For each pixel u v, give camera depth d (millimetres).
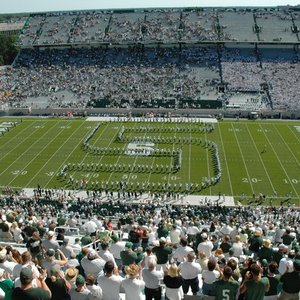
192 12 110438
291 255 15664
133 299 12109
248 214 42844
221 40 99375
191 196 49219
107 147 64500
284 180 53031
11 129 74875
